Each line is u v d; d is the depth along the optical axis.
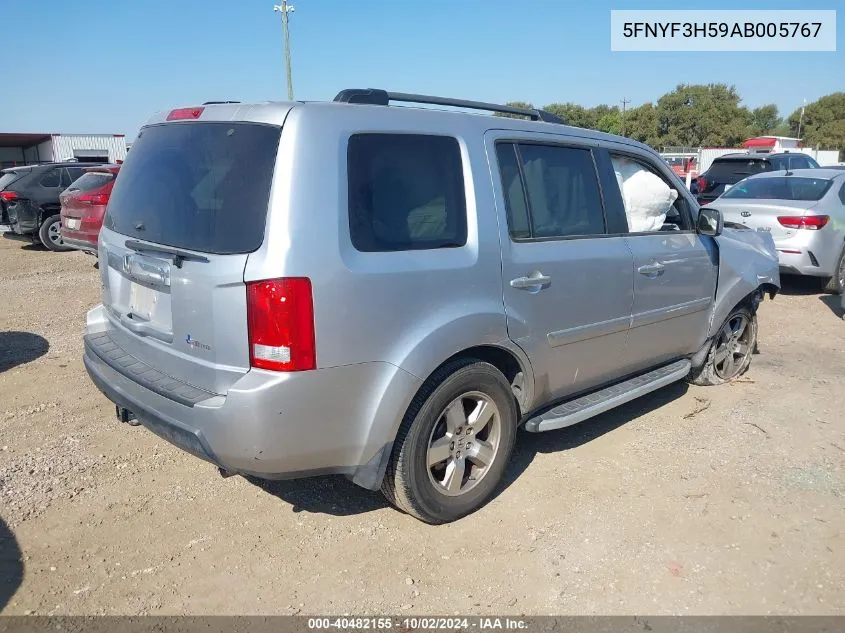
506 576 3.01
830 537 3.32
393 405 2.94
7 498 3.53
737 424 4.66
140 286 3.25
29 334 6.63
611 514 3.50
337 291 2.73
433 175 3.17
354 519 3.44
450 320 3.09
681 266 4.57
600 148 4.13
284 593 2.88
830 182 8.82
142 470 3.87
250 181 2.76
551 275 3.60
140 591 2.87
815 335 7.03
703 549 3.21
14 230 12.84
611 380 4.34
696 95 61.16
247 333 2.67
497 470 3.55
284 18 26.25
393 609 2.79
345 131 2.88
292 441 2.73
